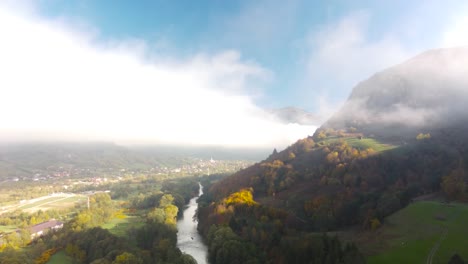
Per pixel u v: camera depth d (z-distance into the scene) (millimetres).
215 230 151625
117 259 111875
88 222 169250
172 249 129125
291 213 154875
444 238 102625
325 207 154125
